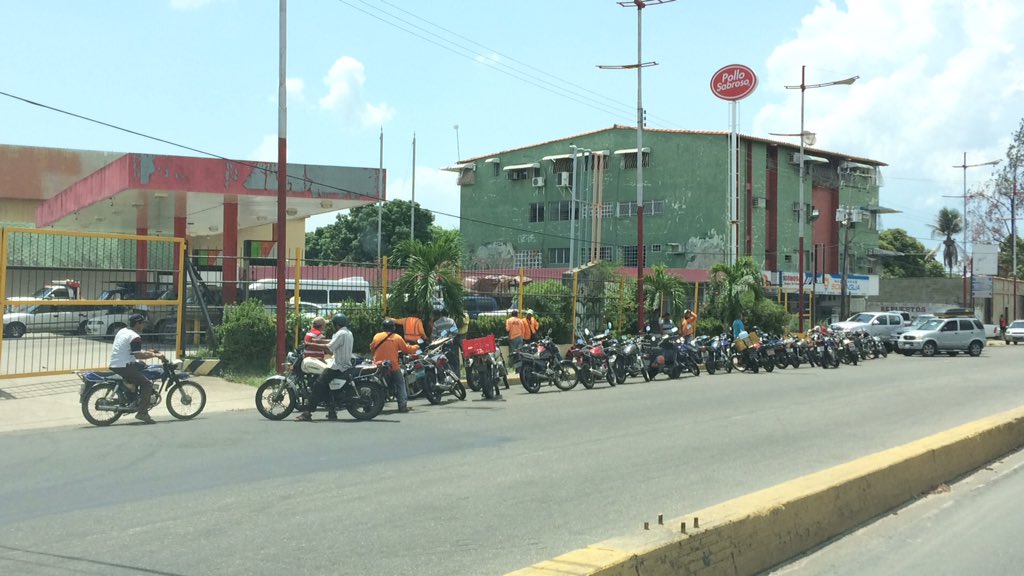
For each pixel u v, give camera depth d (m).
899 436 11.32
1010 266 76.88
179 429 11.31
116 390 11.73
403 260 19.81
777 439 10.95
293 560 5.46
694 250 50.88
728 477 8.37
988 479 8.79
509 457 9.38
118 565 5.31
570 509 6.96
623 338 20.98
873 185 61.47
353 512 6.77
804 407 14.76
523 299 23.61
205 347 18.11
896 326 38.91
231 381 16.56
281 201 16.83
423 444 10.21
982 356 35.97
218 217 29.30
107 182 22.11
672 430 11.68
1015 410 11.66
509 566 5.40
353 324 18.61
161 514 6.62
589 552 4.49
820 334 28.23
